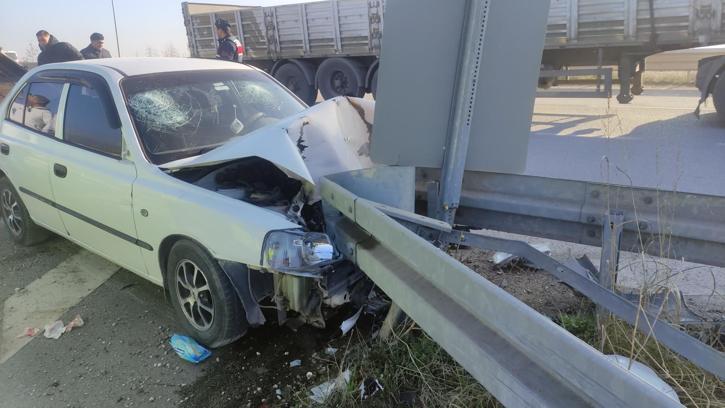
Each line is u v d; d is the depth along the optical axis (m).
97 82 3.72
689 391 2.36
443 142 3.18
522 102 3.03
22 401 2.80
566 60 10.78
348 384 2.61
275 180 3.30
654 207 2.89
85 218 3.81
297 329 3.29
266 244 2.65
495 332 1.83
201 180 3.17
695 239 2.81
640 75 10.62
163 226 3.12
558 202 3.13
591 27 9.66
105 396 2.81
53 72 4.23
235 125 3.82
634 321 2.40
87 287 4.04
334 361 2.95
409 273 2.31
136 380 2.93
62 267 4.41
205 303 3.07
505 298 1.75
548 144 8.60
